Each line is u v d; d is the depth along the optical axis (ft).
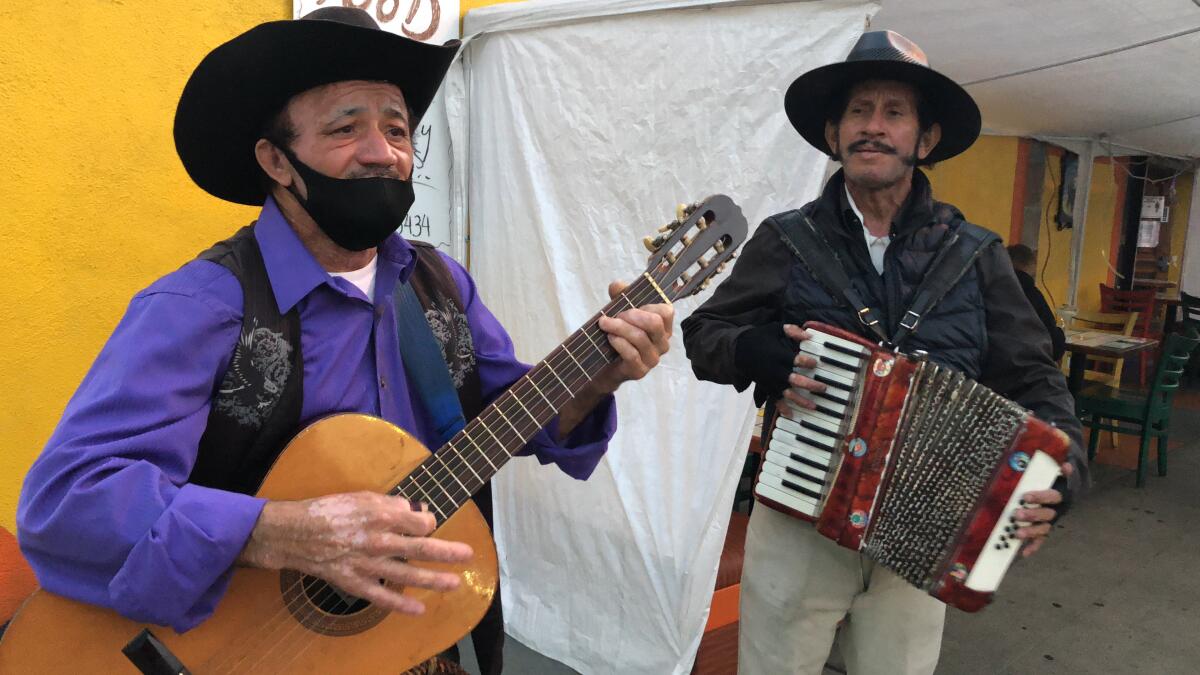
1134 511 16.34
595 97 9.13
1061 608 11.93
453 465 4.44
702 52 8.25
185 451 3.81
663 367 8.84
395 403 4.60
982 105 17.90
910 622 6.17
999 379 6.01
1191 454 20.75
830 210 6.23
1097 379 21.17
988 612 11.74
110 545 3.48
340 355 4.33
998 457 5.15
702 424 8.58
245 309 4.01
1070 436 5.48
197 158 4.47
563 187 9.54
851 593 6.31
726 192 8.23
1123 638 11.05
